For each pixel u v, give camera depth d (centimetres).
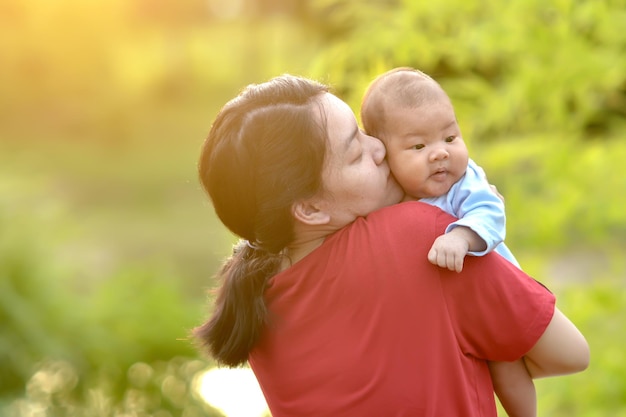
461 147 276
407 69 289
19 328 861
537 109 601
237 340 283
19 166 1403
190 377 866
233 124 273
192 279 1661
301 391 276
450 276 263
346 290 269
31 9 3284
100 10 3422
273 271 284
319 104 272
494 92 585
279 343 279
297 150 267
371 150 278
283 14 2506
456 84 593
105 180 2823
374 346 266
